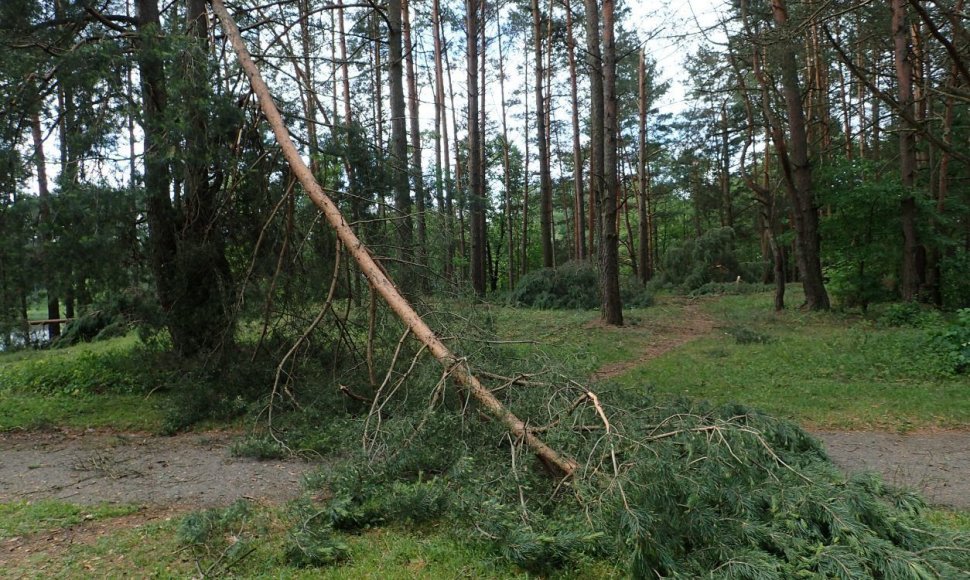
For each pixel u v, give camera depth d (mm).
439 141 26125
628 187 37500
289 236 8625
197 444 7078
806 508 3578
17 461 6496
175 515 4852
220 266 9211
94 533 4508
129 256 8898
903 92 13555
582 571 3701
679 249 31078
